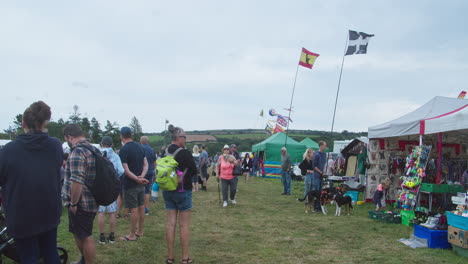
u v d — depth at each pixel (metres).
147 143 8.62
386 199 11.51
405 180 9.23
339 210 9.05
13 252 4.24
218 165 10.63
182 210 4.86
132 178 5.75
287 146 23.64
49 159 3.22
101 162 3.87
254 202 11.34
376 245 6.02
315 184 9.69
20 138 3.12
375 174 11.63
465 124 7.44
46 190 3.14
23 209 3.04
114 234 6.05
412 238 6.37
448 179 10.98
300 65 18.81
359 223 7.91
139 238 6.14
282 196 13.12
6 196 3.07
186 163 4.85
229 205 10.52
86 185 3.83
